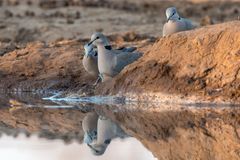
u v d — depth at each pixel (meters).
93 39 19.05
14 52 22.16
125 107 18.58
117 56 19.08
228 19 29.75
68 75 20.53
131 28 27.44
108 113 18.11
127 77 18.91
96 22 29.09
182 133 15.78
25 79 20.98
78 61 20.98
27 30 27.55
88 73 20.27
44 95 20.39
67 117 17.84
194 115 17.36
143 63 18.88
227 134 15.62
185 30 19.67
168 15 19.69
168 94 18.22
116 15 30.72
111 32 26.62
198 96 17.92
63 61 21.12
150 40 22.50
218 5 33.47
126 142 15.28
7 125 17.25
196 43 18.59
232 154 14.10
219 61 18.23
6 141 15.80
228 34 18.38
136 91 18.61
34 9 32.88
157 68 18.59
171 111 17.83
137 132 16.08
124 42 23.03
